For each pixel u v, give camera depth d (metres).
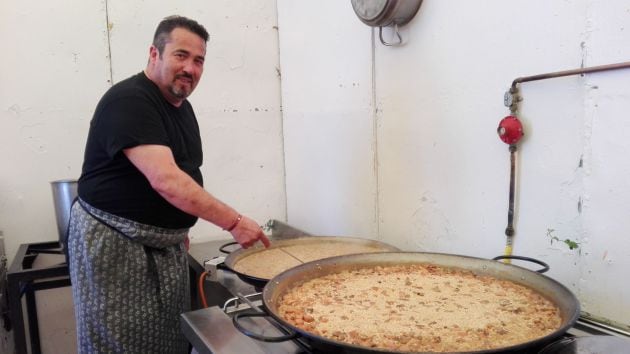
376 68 1.83
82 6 2.17
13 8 2.05
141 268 1.40
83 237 1.36
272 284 1.07
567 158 1.12
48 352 2.29
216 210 1.27
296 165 2.56
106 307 1.36
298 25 2.40
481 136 1.37
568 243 1.13
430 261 1.33
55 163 2.18
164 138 1.28
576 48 1.08
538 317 0.96
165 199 1.34
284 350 0.90
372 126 1.88
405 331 0.92
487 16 1.32
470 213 1.43
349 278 1.26
